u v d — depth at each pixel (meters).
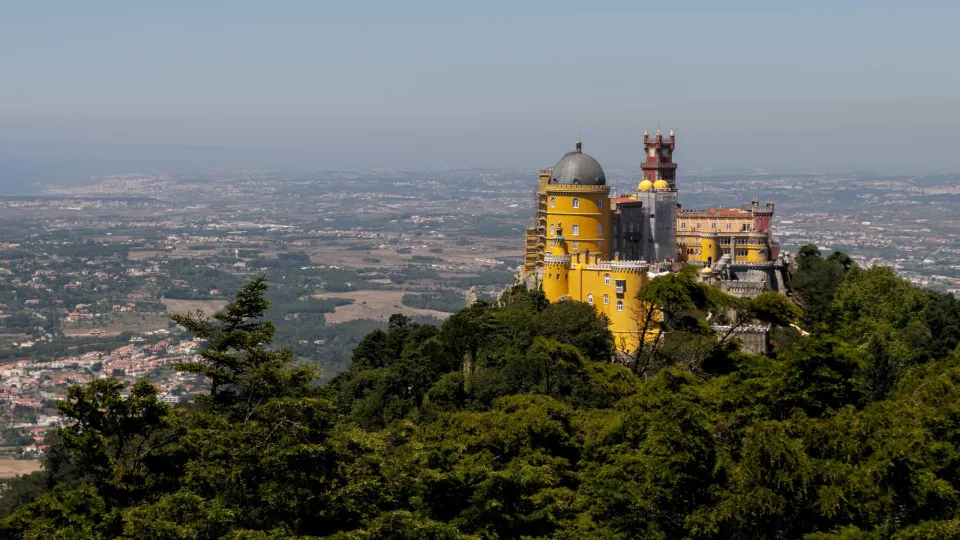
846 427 107.00
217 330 126.19
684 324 135.88
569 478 118.25
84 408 108.44
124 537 94.38
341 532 96.56
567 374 150.50
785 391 117.25
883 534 98.62
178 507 96.88
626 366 151.00
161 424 111.00
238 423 107.69
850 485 100.06
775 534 102.31
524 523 107.50
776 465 102.25
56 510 100.88
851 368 118.62
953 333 192.25
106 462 107.94
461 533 101.69
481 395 159.88
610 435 117.38
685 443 104.50
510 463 113.75
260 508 101.12
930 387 117.12
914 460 101.12
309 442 106.50
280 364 118.31
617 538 102.94
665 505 104.62
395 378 184.38
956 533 95.00
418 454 110.31
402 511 100.19
